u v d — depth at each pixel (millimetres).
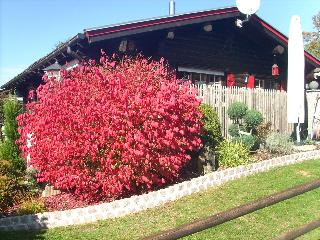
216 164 10781
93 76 9219
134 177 8719
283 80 17359
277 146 11891
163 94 8984
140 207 8500
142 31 11820
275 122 14352
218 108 12516
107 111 8531
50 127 9000
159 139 8734
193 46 14305
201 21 13148
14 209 9039
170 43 13711
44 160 9406
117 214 8336
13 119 12414
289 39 14031
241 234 6891
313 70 16953
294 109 13820
